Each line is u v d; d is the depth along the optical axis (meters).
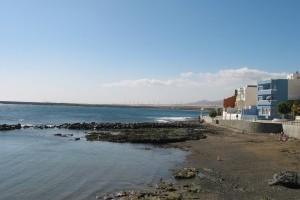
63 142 60.75
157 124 105.69
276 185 28.53
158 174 33.78
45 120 137.38
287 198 25.03
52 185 29.30
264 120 84.81
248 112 101.38
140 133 73.12
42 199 25.33
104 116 189.25
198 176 32.31
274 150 47.84
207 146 54.34
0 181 30.50
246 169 35.44
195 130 82.31
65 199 25.33
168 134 68.88
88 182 30.42
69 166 37.72
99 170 35.66
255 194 26.05
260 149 49.19
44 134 75.81
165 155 46.09
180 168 36.75
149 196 25.19
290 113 86.25
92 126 94.75
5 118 144.88
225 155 44.88
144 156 45.28
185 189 27.47
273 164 37.94
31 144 57.47
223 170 35.03
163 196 24.88
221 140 61.88
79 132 82.38
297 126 61.66
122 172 34.75
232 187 28.09
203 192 26.56
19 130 85.44
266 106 96.44
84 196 26.06
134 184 29.72
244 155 44.31
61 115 186.38
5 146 54.47
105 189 28.12
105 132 80.50
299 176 28.39
